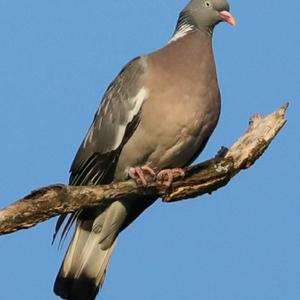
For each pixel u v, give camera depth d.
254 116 11.77
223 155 11.55
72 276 12.58
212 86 12.24
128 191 11.03
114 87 12.58
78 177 12.74
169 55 12.31
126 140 12.30
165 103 11.98
